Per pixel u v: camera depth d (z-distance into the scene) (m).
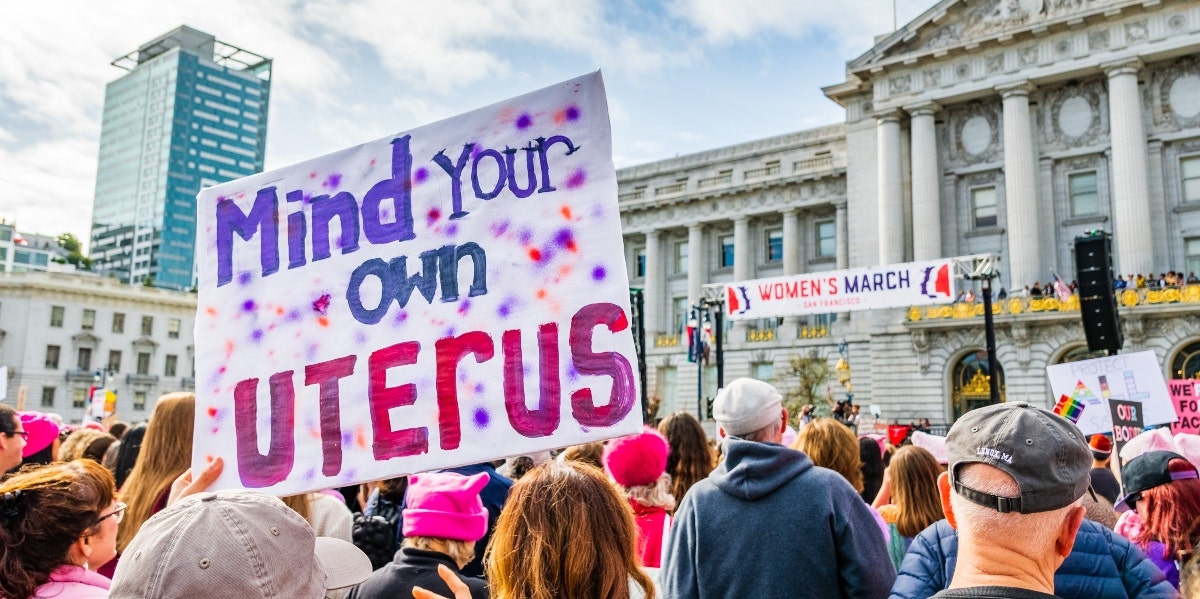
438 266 3.37
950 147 39.59
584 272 3.14
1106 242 15.73
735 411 3.75
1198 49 33.19
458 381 3.23
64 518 2.62
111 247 158.88
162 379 69.94
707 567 3.47
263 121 166.75
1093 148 35.84
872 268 19.17
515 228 3.27
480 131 3.40
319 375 3.47
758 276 49.31
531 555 2.50
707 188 50.25
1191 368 31.39
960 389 36.66
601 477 2.71
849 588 3.34
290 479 3.42
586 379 3.04
